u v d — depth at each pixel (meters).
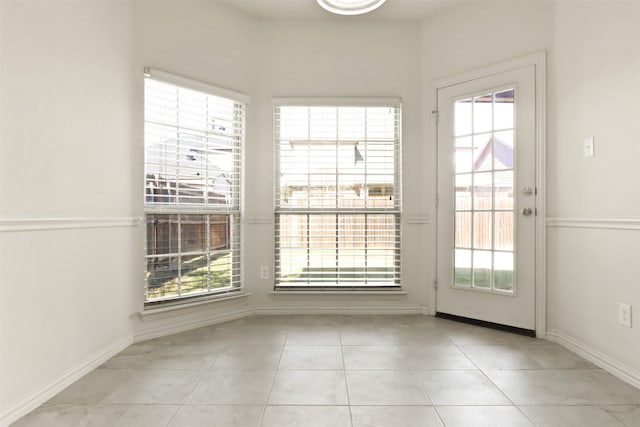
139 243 2.69
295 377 2.08
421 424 1.62
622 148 2.11
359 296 3.42
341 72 3.40
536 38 2.77
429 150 3.36
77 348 2.10
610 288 2.19
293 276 3.46
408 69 3.42
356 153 3.46
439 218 3.30
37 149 1.84
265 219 3.40
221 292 3.22
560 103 2.63
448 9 3.23
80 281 2.13
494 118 2.98
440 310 3.31
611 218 2.18
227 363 2.29
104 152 2.35
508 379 2.07
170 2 2.83
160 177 2.82
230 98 3.19
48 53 1.91
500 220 2.95
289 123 3.45
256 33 3.39
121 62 2.52
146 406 1.78
